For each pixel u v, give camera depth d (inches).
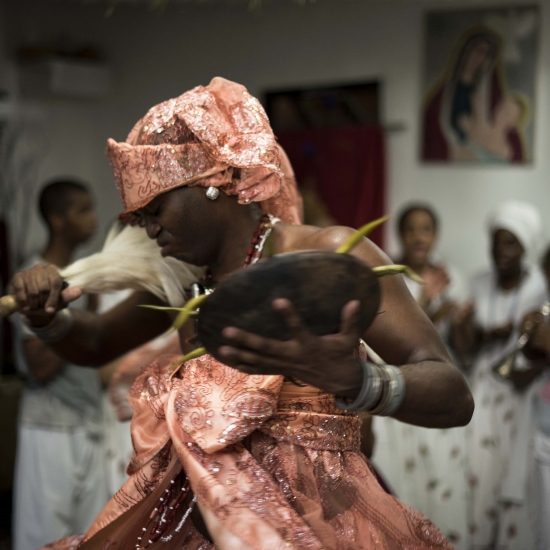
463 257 216.7
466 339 162.4
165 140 57.2
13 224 236.1
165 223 58.1
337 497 54.9
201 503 51.4
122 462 136.9
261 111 58.6
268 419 55.1
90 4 259.0
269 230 58.6
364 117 225.9
